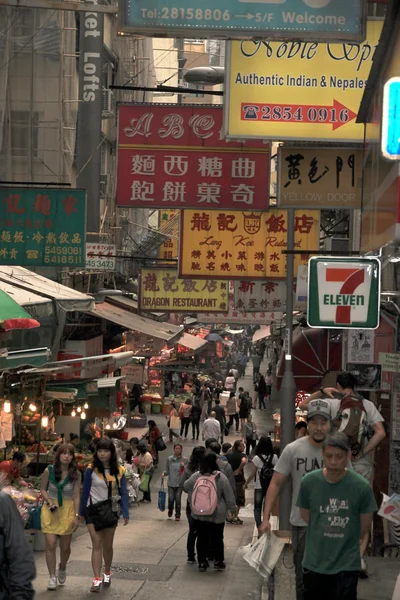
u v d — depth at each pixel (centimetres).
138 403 4478
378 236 964
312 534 767
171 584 1412
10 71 3169
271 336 4844
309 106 1502
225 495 1529
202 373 6644
